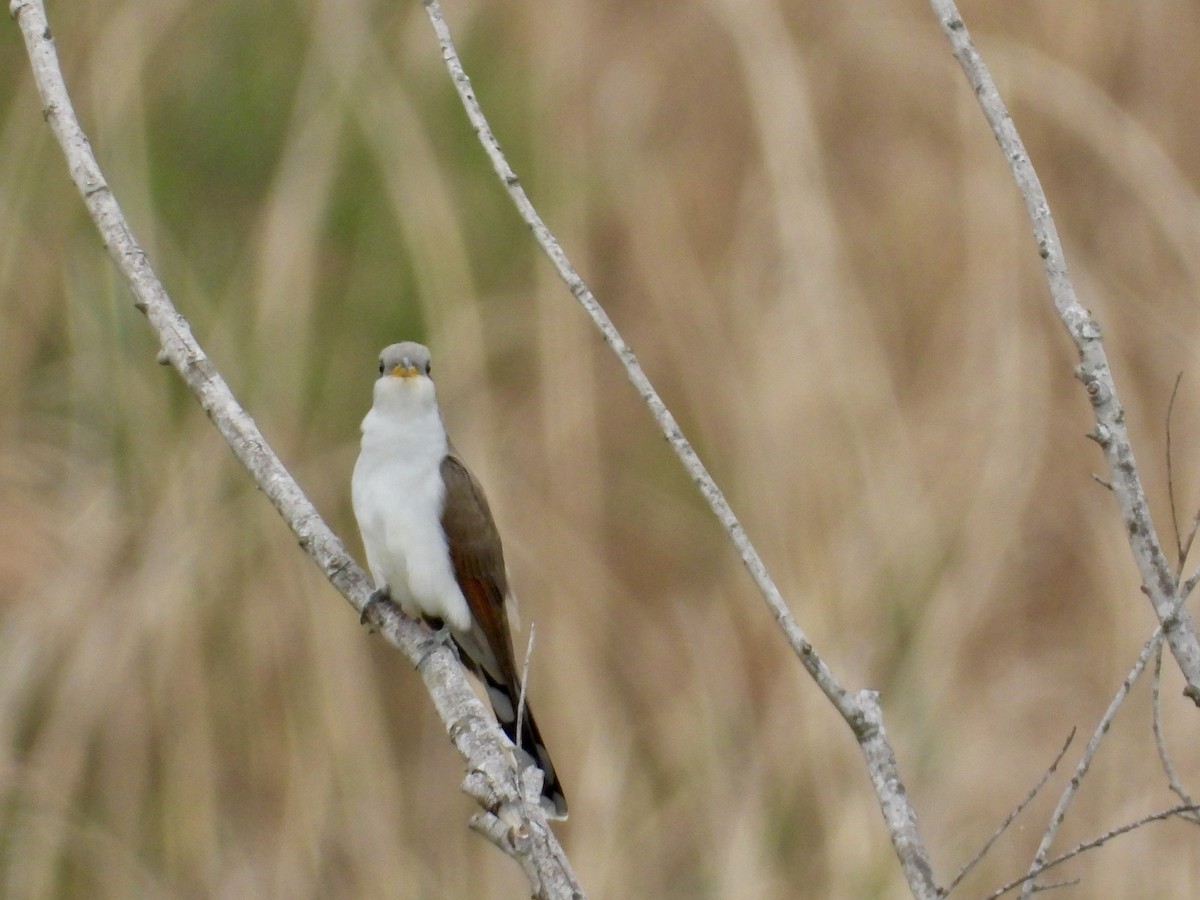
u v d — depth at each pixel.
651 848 11.62
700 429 14.02
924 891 4.74
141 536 12.58
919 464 13.66
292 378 13.56
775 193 14.05
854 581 12.59
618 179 15.29
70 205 13.82
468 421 13.41
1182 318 15.19
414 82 15.23
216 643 12.41
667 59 15.77
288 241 13.86
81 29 14.46
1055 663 12.95
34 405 13.07
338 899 11.43
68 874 11.33
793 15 16.53
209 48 15.22
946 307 14.71
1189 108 16.81
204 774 11.79
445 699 6.13
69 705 11.76
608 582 13.20
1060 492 14.02
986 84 5.28
